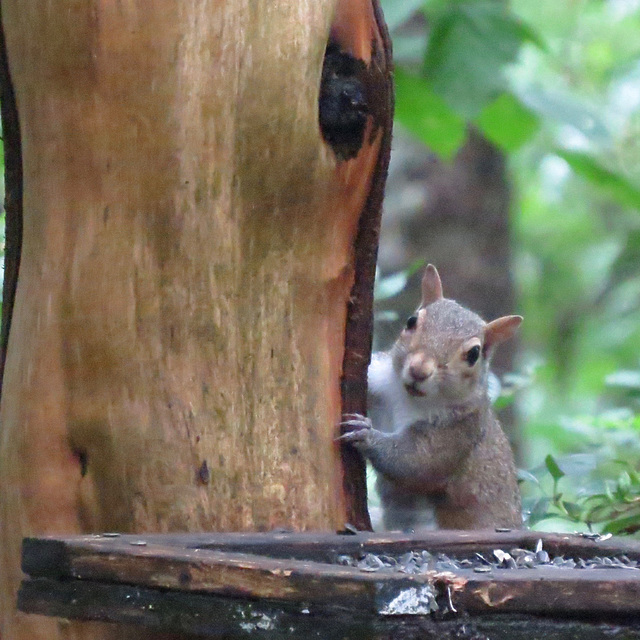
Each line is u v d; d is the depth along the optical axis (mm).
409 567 6328
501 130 15812
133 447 7195
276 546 6793
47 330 7320
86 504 7246
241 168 7355
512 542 7379
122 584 5855
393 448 10188
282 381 7598
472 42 13773
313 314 7816
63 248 7336
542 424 14211
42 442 7293
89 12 7141
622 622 5660
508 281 19172
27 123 7531
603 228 29344
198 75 7219
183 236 7258
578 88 25312
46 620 7129
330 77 7703
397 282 11547
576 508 10641
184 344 7277
